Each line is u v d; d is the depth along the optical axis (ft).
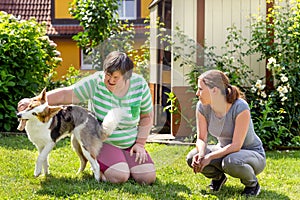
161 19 26.96
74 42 48.93
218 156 13.53
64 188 13.34
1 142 20.44
